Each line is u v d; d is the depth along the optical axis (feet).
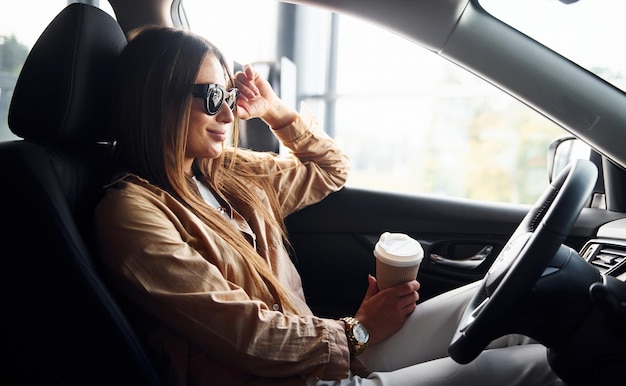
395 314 3.13
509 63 3.20
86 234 2.71
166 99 2.91
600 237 3.76
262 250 3.42
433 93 10.92
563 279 2.26
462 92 10.69
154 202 2.75
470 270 4.27
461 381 2.60
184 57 2.94
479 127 10.97
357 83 11.22
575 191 2.12
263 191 3.86
